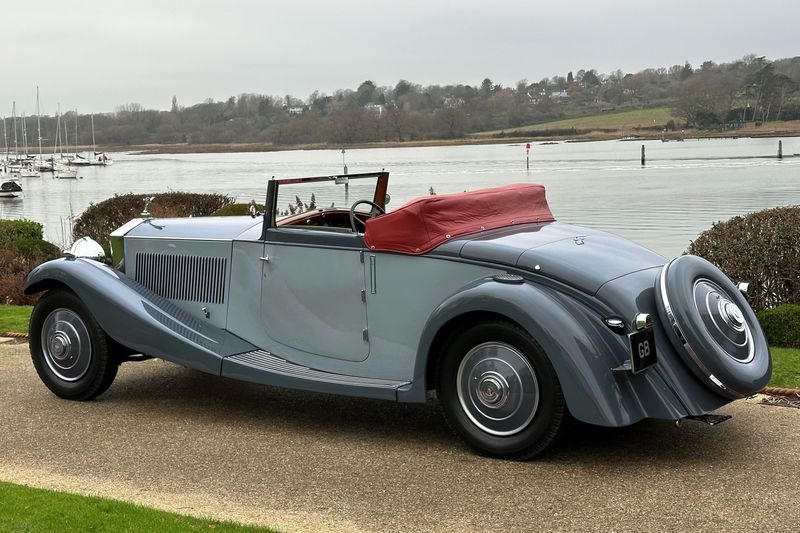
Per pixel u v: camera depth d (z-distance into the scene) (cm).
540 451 459
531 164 7381
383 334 516
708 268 493
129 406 593
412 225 497
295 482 447
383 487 436
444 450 489
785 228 847
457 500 417
